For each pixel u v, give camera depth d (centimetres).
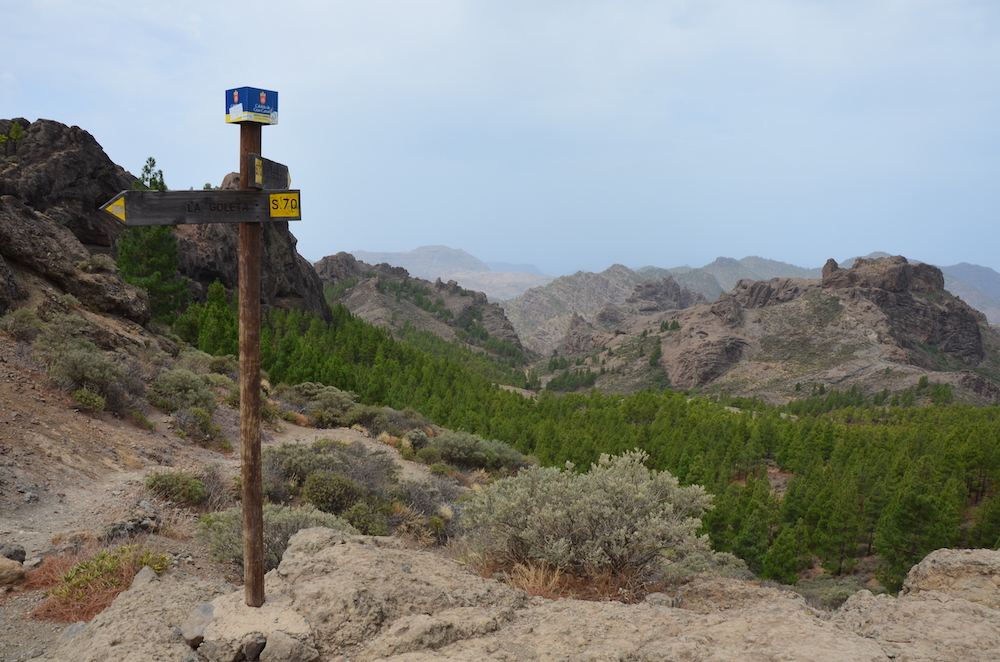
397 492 1750
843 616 553
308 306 8806
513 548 806
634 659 453
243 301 519
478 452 3022
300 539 657
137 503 1160
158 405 1988
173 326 4006
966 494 5206
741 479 7388
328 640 488
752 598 666
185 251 5950
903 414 12600
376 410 3306
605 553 732
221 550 971
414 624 484
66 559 816
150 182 4775
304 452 1789
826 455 7800
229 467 1652
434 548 1491
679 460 6397
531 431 6738
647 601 639
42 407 1471
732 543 4406
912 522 4188
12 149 4800
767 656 420
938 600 550
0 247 2209
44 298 2212
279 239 8225
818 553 4866
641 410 11031
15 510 986
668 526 714
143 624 502
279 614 509
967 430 7369
